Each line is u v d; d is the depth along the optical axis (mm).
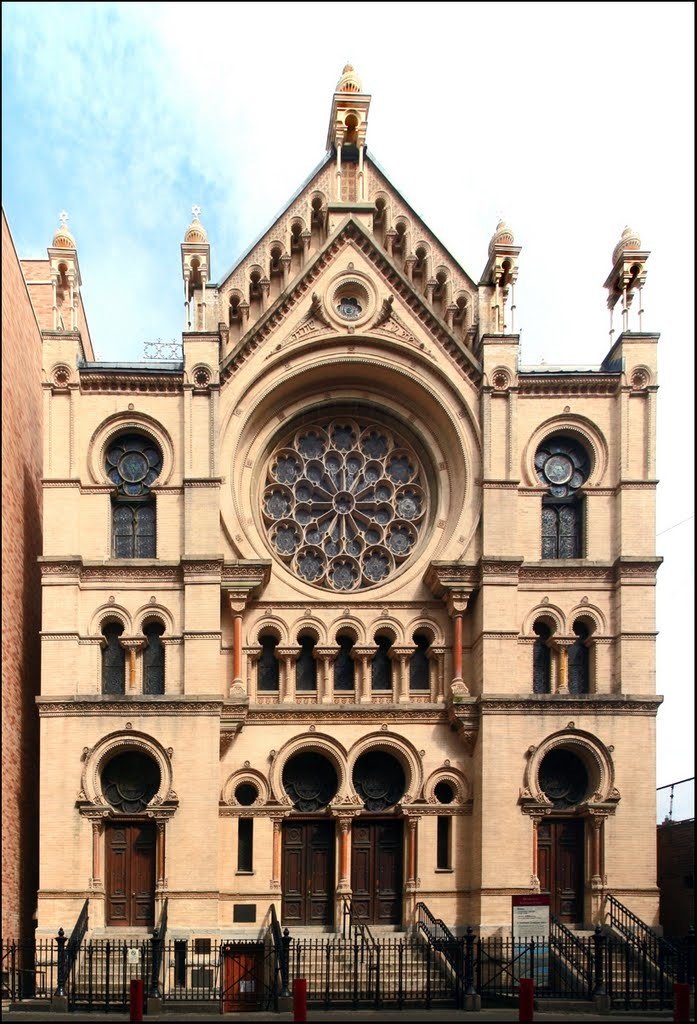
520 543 42969
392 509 44719
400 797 42312
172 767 39438
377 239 45875
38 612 47406
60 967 33562
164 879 38594
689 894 43656
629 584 42344
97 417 42344
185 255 43312
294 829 41844
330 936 39406
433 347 43812
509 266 44469
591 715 40938
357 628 43000
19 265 44281
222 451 42688
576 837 41500
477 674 41938
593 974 35625
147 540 42438
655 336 43906
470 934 34594
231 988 38062
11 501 41938
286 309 43594
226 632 42219
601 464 43625
